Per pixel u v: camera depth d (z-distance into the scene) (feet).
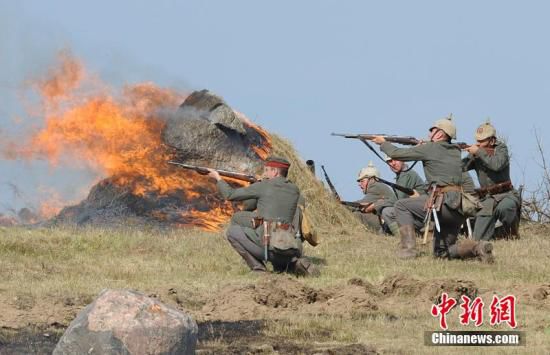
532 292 148.05
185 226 248.11
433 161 197.26
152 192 258.37
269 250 178.29
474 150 226.38
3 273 170.50
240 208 262.06
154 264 188.85
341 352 111.14
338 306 140.97
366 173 262.47
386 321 131.64
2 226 231.30
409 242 202.39
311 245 202.28
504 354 111.34
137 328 96.43
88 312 97.81
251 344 116.98
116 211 252.42
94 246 203.10
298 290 147.02
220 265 189.16
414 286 151.43
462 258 198.39
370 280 171.73
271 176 182.80
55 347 104.32
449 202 194.80
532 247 218.59
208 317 136.05
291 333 123.85
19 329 124.06
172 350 97.25
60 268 180.24
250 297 144.05
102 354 95.76
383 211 249.14
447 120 199.82
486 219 228.63
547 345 117.19
